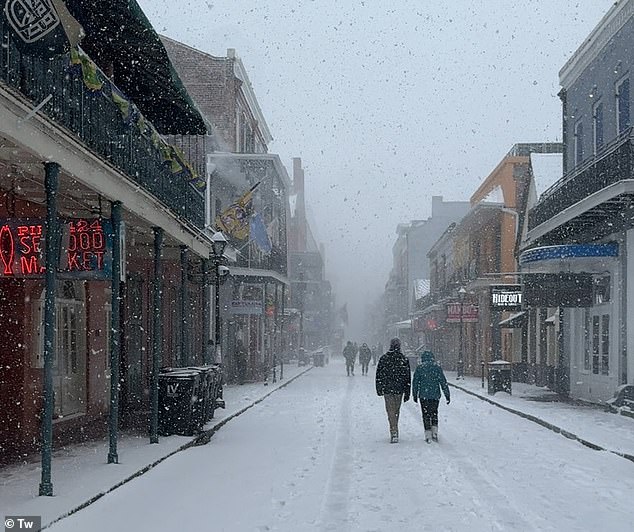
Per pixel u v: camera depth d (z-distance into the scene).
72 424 15.90
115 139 11.64
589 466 11.68
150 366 22.91
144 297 22.30
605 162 19.47
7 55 8.12
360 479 10.46
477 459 12.31
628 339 20.36
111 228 10.55
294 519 8.09
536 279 23.09
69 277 10.51
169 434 14.50
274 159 35.44
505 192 39.16
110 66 14.68
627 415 18.78
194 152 27.98
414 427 17.06
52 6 8.30
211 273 22.08
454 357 52.81
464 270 48.00
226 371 34.91
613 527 7.81
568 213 21.75
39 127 8.52
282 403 23.86
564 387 26.34
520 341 35.41
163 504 8.71
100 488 9.28
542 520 8.10
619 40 21.91
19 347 13.36
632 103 20.88
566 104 27.14
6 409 13.24
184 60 35.38
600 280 22.64
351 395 27.53
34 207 13.37
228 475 10.64
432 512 8.48
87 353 16.95
